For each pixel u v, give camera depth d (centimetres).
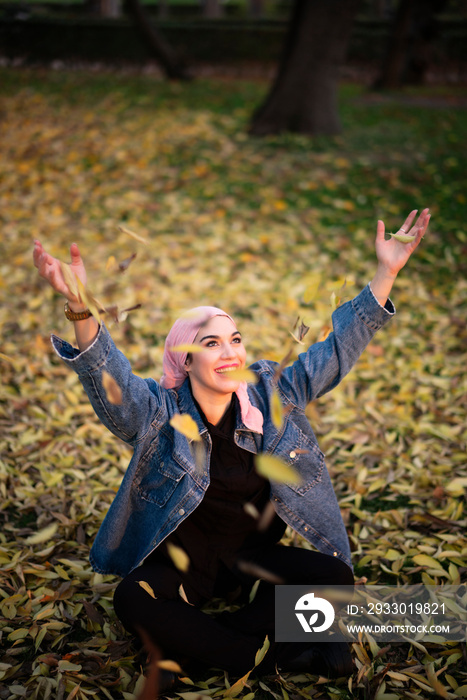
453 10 2488
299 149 977
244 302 561
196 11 3069
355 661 229
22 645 243
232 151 966
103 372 204
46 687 219
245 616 233
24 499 328
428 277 624
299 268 638
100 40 1775
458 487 331
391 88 1603
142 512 235
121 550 246
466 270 641
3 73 1589
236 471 229
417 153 986
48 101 1276
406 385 438
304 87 1029
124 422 219
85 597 264
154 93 1365
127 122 1117
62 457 360
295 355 462
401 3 1538
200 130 1062
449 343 499
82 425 396
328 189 842
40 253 187
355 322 229
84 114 1170
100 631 248
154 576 221
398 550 295
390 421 401
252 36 1839
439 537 299
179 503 222
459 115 1274
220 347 220
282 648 230
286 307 554
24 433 379
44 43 1784
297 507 239
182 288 591
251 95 1398
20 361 457
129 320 527
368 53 1847
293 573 235
